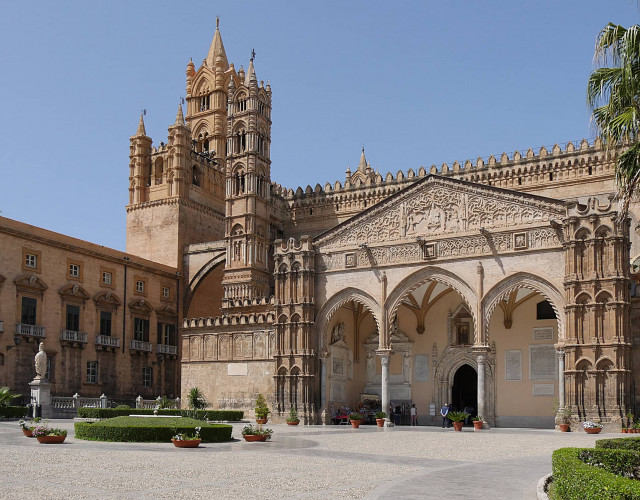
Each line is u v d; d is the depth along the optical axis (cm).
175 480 2170
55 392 7562
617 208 5738
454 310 7294
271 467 2600
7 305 7144
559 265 5750
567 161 7662
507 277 5969
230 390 7244
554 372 6694
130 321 8694
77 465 2528
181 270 9581
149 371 8912
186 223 9762
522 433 5206
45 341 7519
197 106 11838
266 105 9288
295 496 1895
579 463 1766
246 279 8681
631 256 6931
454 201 6359
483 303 6053
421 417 7281
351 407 7400
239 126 9100
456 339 7225
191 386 7500
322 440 4234
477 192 6247
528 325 6888
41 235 7594
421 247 6419
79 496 1827
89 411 6184
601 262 5503
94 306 8200
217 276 9831
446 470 2600
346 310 7475
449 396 7188
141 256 9794
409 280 6488
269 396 6988
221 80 11644
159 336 9150
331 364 7056
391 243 6606
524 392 6794
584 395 5441
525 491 2053
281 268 7069
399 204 6650
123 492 1911
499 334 7012
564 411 5512
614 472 2239
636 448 2797
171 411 6425
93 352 8106
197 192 10106
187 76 11994
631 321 5653
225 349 7356
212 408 7319
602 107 2919
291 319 6931
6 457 2764
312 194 9506
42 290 7544
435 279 6334
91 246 8256
